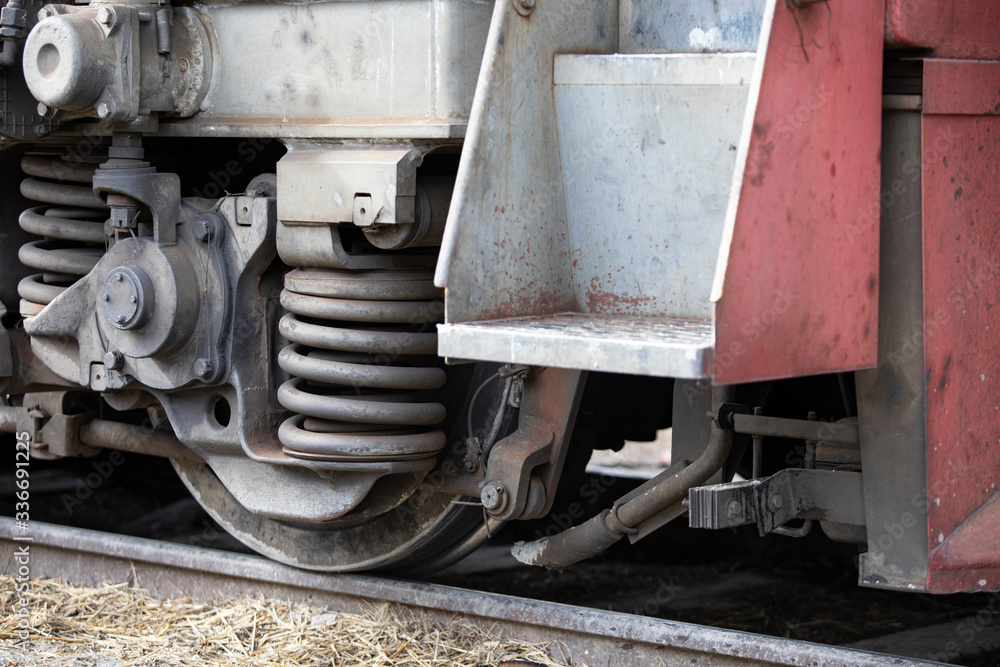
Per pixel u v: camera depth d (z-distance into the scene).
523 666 3.48
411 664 3.63
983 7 2.90
